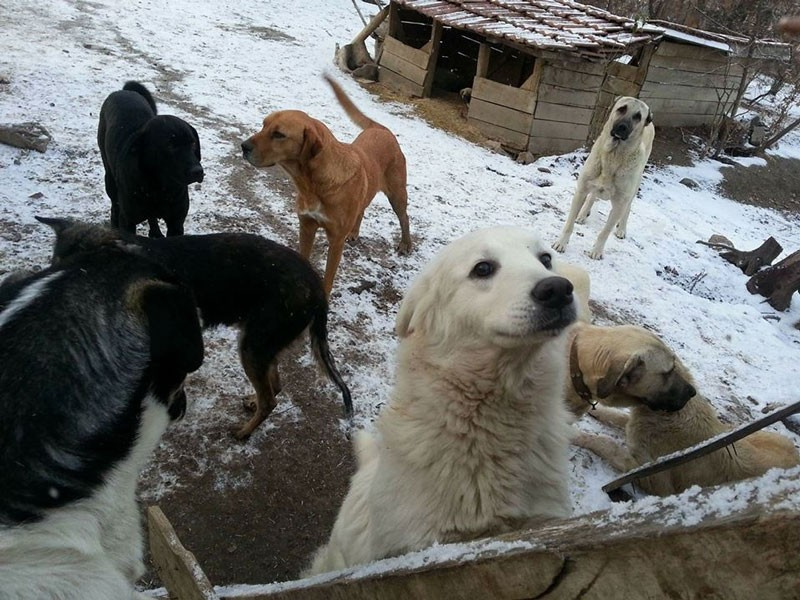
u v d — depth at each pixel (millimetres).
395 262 5922
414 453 1949
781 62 13289
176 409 1788
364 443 2836
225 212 5871
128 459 1528
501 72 11734
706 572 739
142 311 1550
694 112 13477
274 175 6855
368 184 5094
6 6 9883
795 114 16859
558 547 920
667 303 6453
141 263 1672
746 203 11633
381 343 4773
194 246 3309
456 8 10992
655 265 7336
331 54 12344
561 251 7016
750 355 5898
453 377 1944
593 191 6754
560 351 2043
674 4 16391
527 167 9469
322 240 5898
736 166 12688
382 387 4328
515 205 7938
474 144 9859
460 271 2014
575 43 9289
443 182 8016
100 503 1455
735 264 8016
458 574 1132
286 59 11305
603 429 4418
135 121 4809
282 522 3229
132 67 8828
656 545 779
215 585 2850
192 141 4578
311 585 1598
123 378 1481
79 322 1447
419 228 6691
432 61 11000
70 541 1379
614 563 845
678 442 3627
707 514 743
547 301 1785
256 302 3396
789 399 5234
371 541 2066
